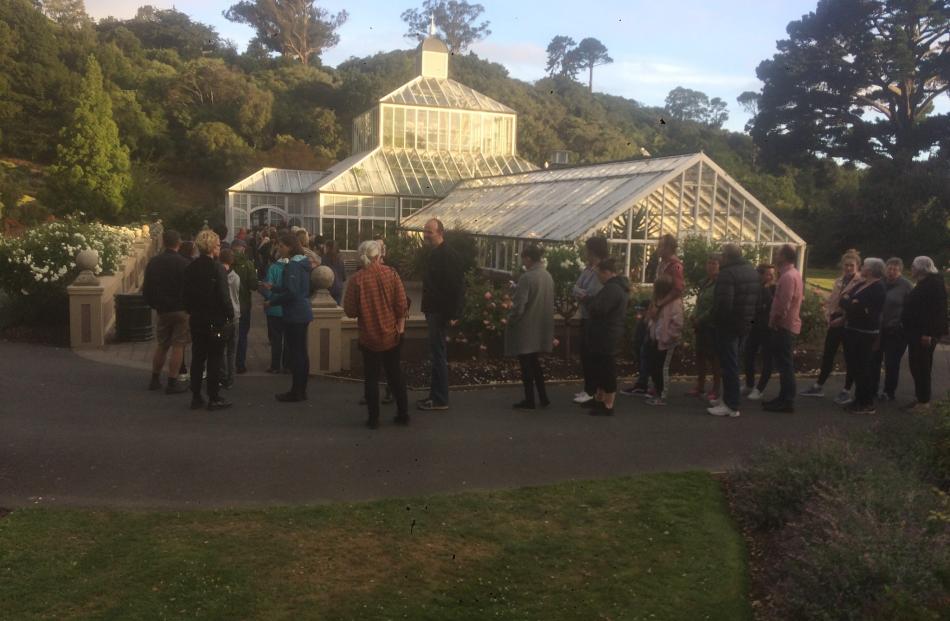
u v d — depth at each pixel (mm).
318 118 59562
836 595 3742
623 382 10000
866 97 47000
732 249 7969
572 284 11016
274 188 34625
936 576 3791
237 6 77688
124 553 4367
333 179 31859
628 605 4023
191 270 7703
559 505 5352
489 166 35125
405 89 36125
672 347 8562
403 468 6121
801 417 8203
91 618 3668
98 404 7957
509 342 8211
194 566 4230
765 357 9180
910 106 45656
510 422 7676
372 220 32156
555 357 11055
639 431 7441
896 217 38281
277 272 8344
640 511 5262
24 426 6953
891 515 4406
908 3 42344
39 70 52312
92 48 58969
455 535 4805
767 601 4145
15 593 3859
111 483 5562
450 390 9164
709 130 69125
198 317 7695
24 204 34188
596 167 21812
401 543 4660
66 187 35406
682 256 13344
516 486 5781
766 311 9133
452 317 7992
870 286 8234
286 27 76938
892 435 6172
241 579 4113
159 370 8773
